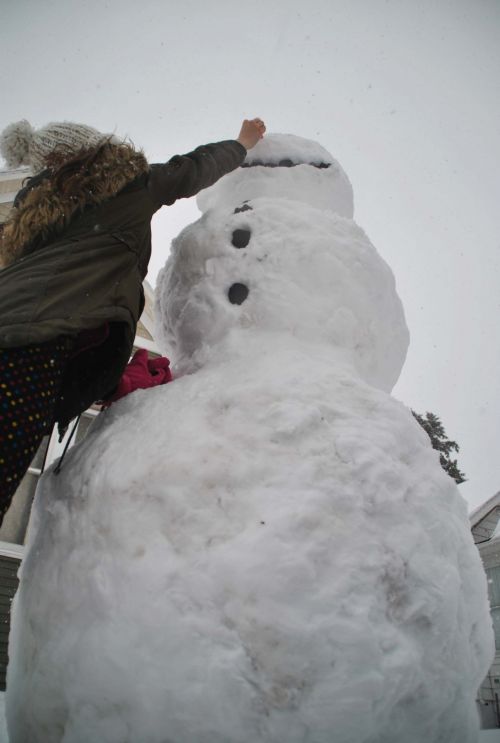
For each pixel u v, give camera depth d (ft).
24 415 4.04
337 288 6.50
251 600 3.96
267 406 5.01
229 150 6.63
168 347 7.33
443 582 4.44
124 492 4.62
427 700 4.21
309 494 4.37
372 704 3.90
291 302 6.31
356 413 5.15
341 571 4.11
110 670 4.02
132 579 4.19
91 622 4.28
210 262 6.75
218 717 3.77
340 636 3.91
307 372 5.49
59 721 4.34
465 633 4.66
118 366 4.94
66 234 5.00
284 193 7.63
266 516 4.24
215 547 4.18
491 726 26.63
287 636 3.86
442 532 4.66
